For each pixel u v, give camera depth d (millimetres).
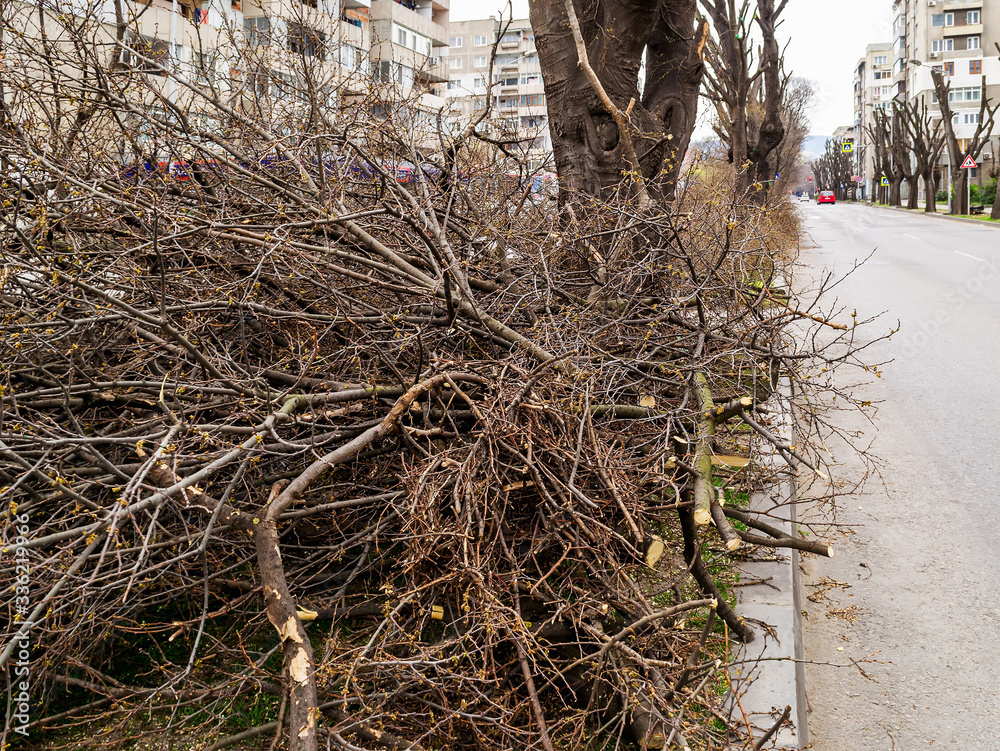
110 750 2686
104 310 3217
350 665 2363
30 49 4059
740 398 3727
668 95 7281
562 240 4980
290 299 4023
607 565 2967
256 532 2506
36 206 3223
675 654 2662
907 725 3045
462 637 2428
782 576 3658
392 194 4180
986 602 3916
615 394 3930
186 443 2988
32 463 2811
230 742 2605
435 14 33750
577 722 2650
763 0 17891
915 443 6312
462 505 2799
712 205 5305
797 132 34031
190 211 3840
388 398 3379
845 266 18188
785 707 2703
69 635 2693
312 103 4625
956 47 78750
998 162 59438
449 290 3459
